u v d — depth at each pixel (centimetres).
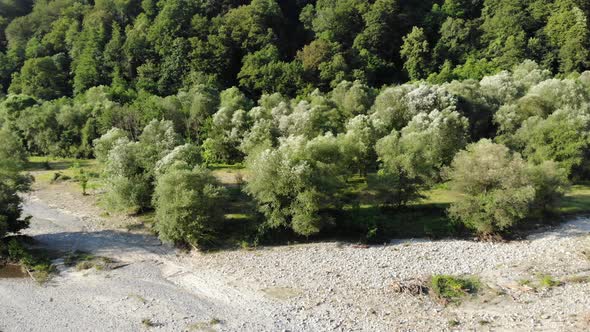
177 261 4491
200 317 3409
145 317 3416
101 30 12425
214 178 4978
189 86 10444
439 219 5256
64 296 3766
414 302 3556
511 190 4647
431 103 7306
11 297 3750
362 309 3478
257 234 4816
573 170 6456
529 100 7325
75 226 5484
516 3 11431
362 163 6000
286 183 4631
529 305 3462
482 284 3806
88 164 8719
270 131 7256
